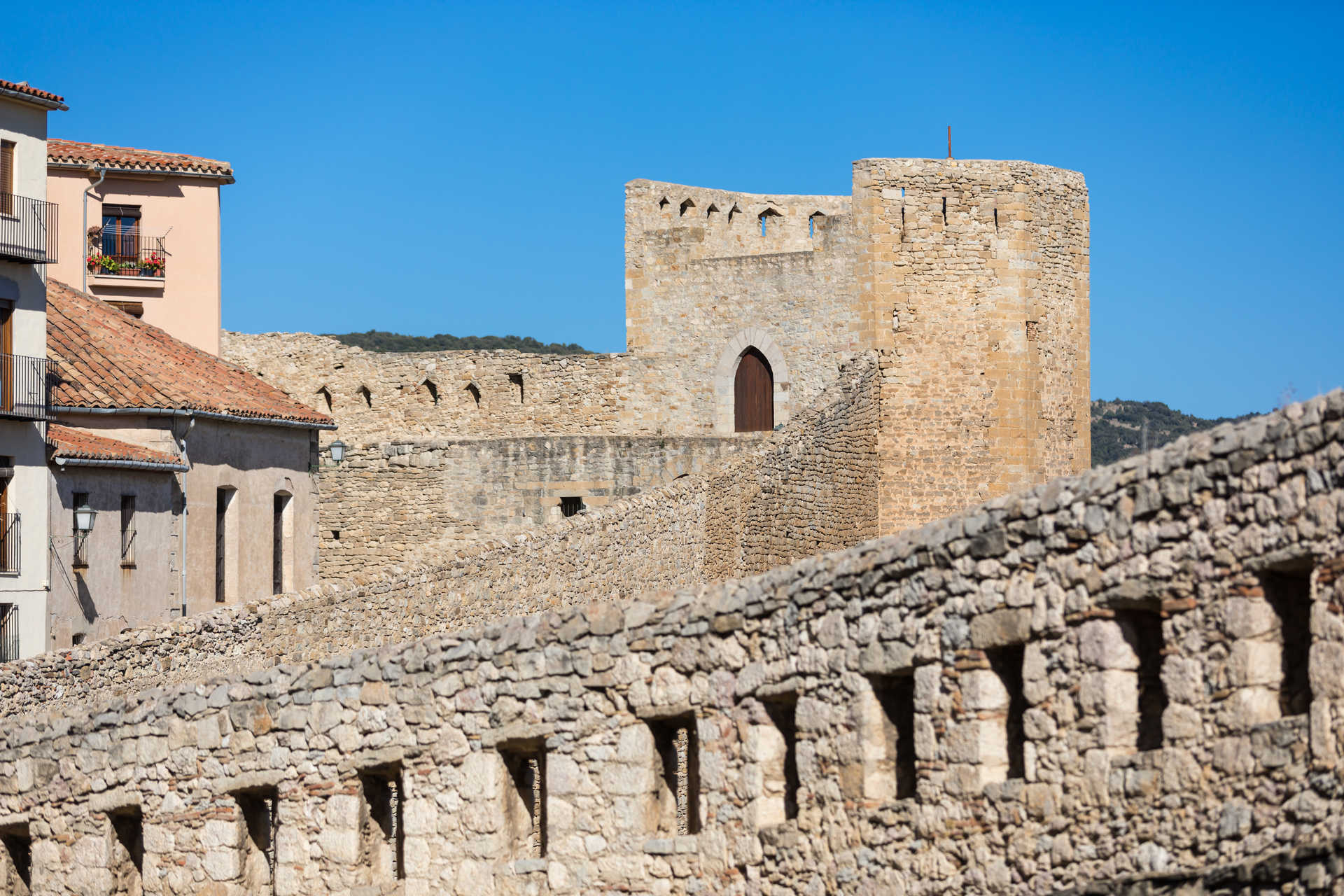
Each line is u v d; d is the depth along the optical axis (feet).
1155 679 52.19
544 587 130.11
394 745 75.82
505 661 72.18
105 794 86.33
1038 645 53.26
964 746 55.42
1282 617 48.03
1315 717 45.60
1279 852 45.47
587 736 69.41
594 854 68.54
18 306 138.41
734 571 152.25
